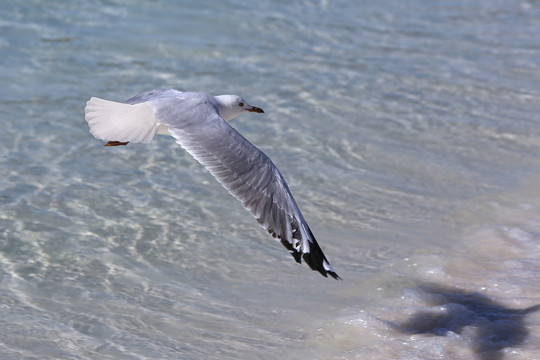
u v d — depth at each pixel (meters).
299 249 5.30
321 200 10.80
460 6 21.17
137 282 8.84
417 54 17.06
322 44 17.28
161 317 8.19
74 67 14.80
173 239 9.77
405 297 8.55
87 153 11.82
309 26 18.36
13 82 13.92
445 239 9.91
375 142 12.65
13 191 10.55
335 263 9.30
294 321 8.16
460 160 12.19
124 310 8.29
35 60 14.95
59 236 9.64
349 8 20.09
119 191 10.82
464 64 16.55
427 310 8.27
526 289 8.66
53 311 8.20
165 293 8.65
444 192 11.20
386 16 19.73
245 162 5.49
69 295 8.51
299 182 11.25
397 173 11.72
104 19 17.47
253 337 7.86
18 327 7.88
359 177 11.52
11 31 16.16
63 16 17.30
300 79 15.12
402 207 10.73
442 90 15.04
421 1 21.39
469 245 9.75
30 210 10.14
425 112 13.95
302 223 5.34
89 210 10.27
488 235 9.97
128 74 14.69
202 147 5.62
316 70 15.67
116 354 7.50
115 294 8.58
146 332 7.90
